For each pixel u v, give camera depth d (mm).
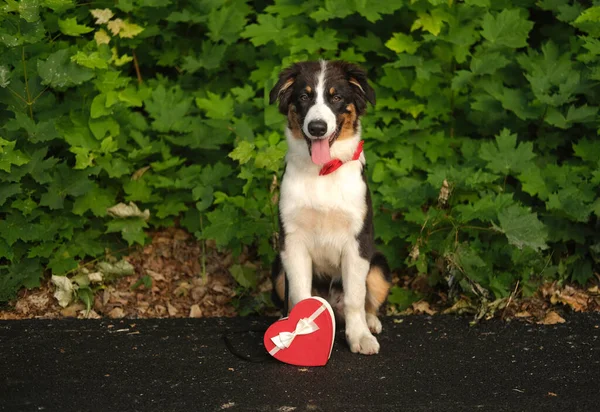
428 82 3012
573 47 3059
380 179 2984
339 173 2525
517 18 3000
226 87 3244
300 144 2525
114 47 3047
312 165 2523
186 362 2387
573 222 2854
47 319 2682
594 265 2895
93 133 2895
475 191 2889
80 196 2891
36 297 2799
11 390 2229
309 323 2365
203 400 2186
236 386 2254
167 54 3225
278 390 2234
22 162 2752
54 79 2785
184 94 3172
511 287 2777
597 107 2938
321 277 2680
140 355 2428
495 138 3041
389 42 3008
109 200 2945
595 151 2936
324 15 2975
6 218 2818
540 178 2875
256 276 2871
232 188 3008
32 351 2445
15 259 2824
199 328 2629
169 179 2979
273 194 2873
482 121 3051
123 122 3008
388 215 2908
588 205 2795
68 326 2623
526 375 2318
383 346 2504
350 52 3068
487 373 2328
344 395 2211
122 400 2184
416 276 2883
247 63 3232
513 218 2727
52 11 3002
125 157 2969
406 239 2871
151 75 3318
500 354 2443
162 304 2824
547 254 2889
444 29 3035
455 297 2775
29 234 2799
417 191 2896
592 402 2182
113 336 2555
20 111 2832
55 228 2848
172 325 2650
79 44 3049
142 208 3035
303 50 3064
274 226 2852
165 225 3041
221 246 2914
